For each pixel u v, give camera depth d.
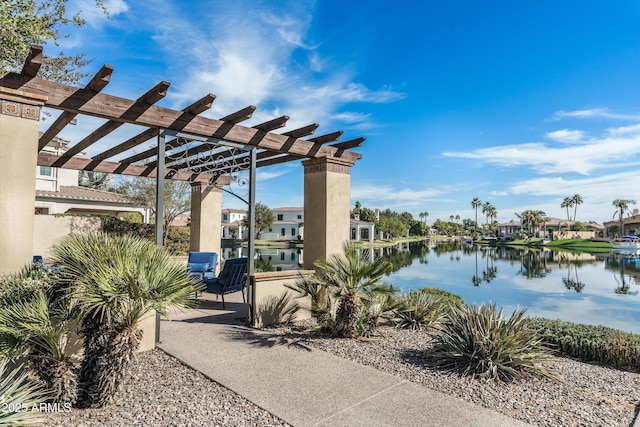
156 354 4.12
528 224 72.69
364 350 4.49
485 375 3.74
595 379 3.96
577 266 25.97
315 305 5.31
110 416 2.72
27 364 2.92
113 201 16.03
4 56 3.61
